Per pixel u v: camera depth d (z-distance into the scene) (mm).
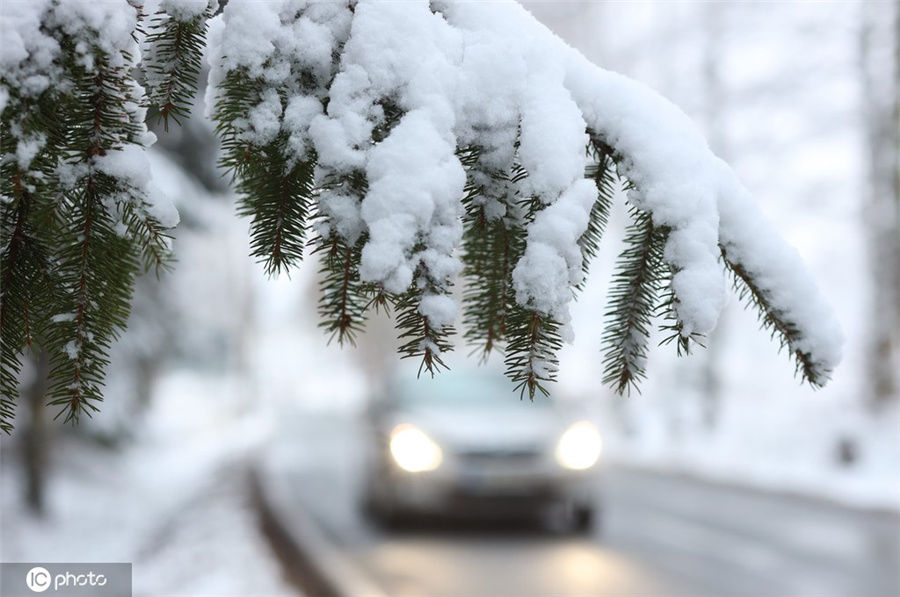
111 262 1399
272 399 57656
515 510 7109
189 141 7000
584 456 7336
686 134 1393
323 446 18484
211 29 1411
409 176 1254
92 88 1306
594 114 1393
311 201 1400
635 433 18844
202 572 5609
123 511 8805
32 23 1250
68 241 1375
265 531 7445
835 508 9430
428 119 1293
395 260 1217
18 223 1375
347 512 8656
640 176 1359
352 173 1318
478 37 1390
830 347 1352
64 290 1386
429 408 7668
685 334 1302
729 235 1388
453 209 1278
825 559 6547
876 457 12422
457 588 5414
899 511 9062
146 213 1367
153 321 10125
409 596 5188
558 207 1286
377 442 7812
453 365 8516
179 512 8727
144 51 1403
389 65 1319
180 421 28047
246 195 1425
